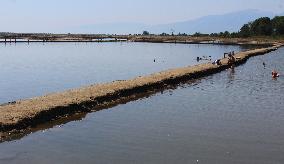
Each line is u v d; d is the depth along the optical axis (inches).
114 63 3277.6
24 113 1124.5
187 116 1253.1
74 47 5782.5
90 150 909.8
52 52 4606.3
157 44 7076.8
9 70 2677.2
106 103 1418.6
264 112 1312.7
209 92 1723.7
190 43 7322.8
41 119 1139.3
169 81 1945.1
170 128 1103.6
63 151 902.4
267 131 1074.1
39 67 2898.6
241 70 2600.9
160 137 1014.4
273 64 2984.7
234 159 857.5
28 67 2893.7
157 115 1266.0
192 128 1104.8
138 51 4982.8
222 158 862.5
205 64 2701.8
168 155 878.4
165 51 4990.2
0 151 895.7
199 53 4564.5
